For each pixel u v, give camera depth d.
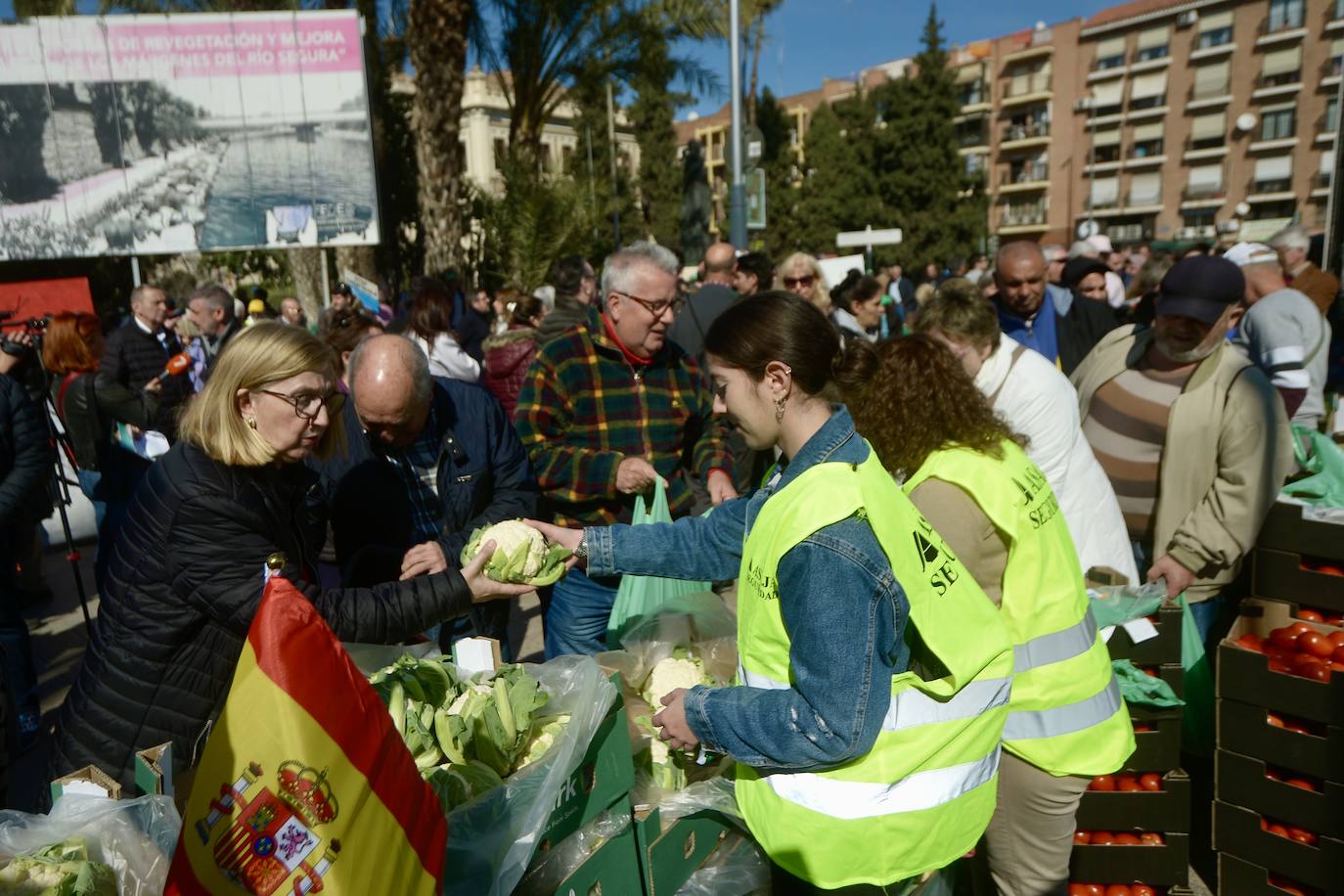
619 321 3.02
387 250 16.84
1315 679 2.45
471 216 15.61
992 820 2.11
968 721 1.61
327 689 1.19
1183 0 55.81
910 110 39.28
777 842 1.65
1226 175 56.19
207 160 11.61
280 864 1.14
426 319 4.64
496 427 2.81
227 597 1.75
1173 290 2.93
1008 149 64.38
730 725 1.55
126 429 4.56
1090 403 3.37
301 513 2.07
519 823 1.51
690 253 12.36
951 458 1.90
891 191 39.56
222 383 1.78
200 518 1.75
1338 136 5.93
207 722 1.83
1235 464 2.86
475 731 1.62
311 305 14.28
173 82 11.31
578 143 33.97
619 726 1.79
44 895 1.19
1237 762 2.61
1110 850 2.61
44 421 3.64
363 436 2.58
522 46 14.47
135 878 1.32
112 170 11.33
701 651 2.44
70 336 4.47
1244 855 2.61
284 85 11.66
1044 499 1.96
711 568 2.13
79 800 1.40
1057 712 1.96
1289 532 2.89
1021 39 63.38
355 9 13.29
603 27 14.70
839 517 1.44
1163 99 57.84
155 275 16.31
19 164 10.99
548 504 3.12
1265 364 3.76
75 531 6.41
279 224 11.98
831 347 1.60
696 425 3.27
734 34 10.95
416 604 1.91
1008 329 4.68
